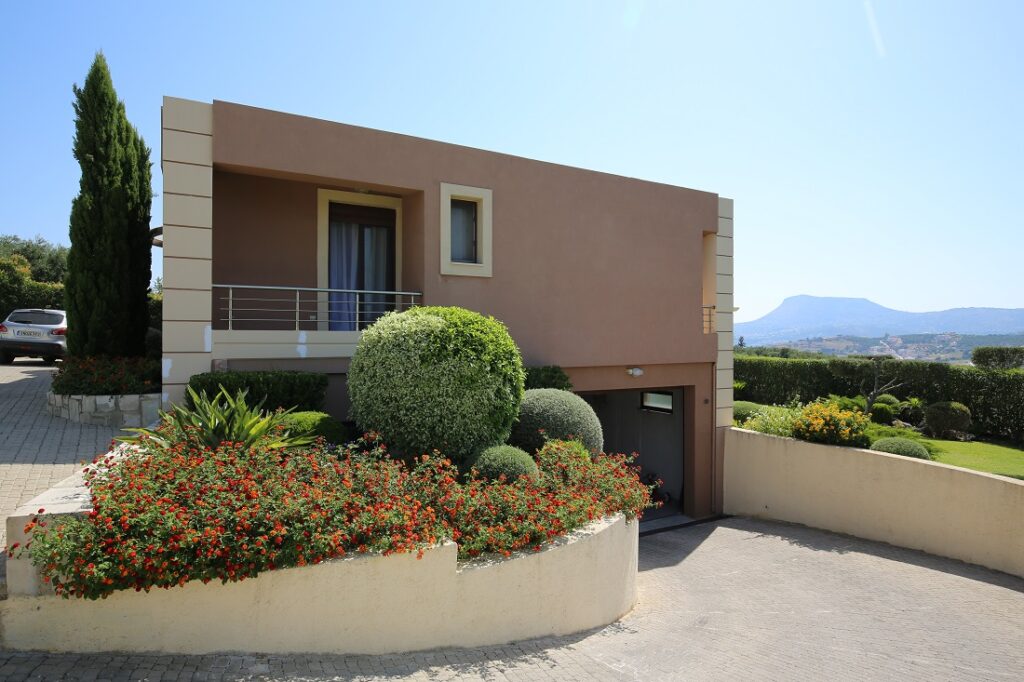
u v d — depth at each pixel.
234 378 7.63
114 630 4.15
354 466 5.75
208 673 4.04
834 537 10.84
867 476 10.59
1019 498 8.50
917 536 9.82
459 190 10.17
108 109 10.96
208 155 8.28
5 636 4.02
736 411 16.52
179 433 5.75
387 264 11.02
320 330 9.88
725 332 13.64
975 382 17.11
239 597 4.38
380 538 4.86
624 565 6.89
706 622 6.78
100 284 10.52
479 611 5.29
